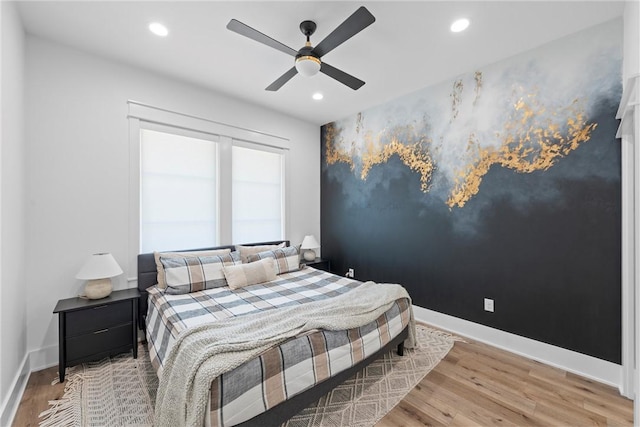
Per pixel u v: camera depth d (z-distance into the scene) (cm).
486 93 266
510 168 253
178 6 190
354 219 397
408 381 206
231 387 128
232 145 342
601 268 209
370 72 278
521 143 246
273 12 195
